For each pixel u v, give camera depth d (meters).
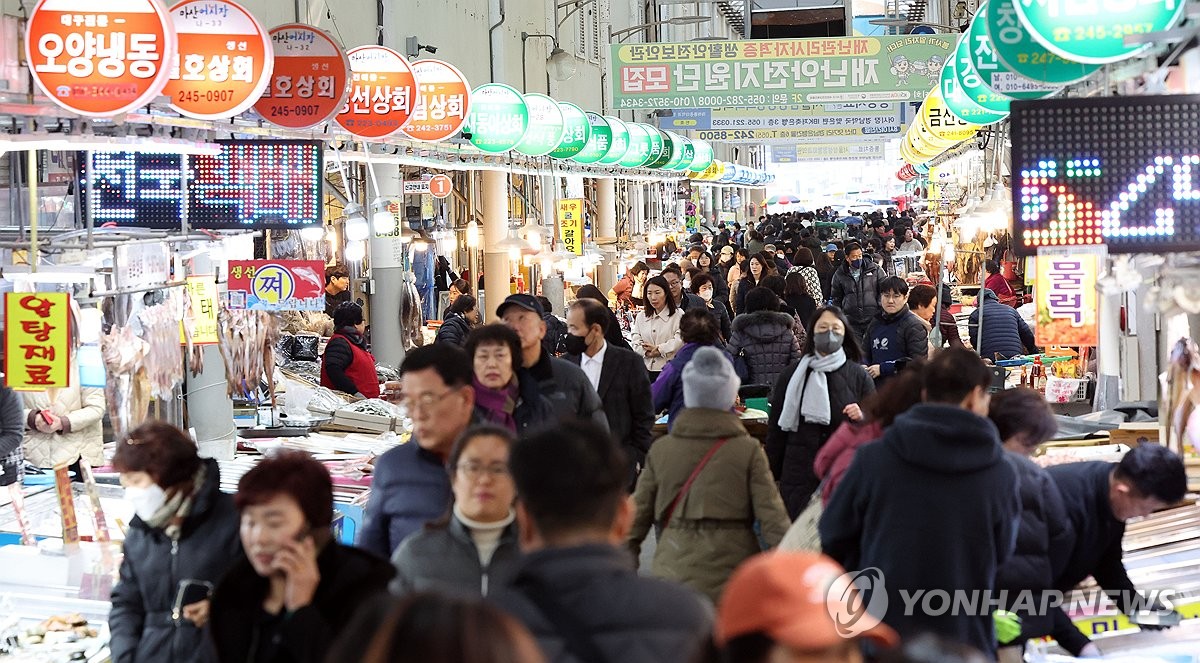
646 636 5.27
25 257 13.41
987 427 7.59
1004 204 18.66
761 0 106.62
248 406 19.77
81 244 13.61
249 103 14.34
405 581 7.02
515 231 27.75
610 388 14.01
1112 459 12.35
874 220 76.06
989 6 12.23
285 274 16.50
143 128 14.59
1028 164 10.73
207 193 16.55
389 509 8.48
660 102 46.00
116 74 11.99
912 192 86.81
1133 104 10.61
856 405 13.62
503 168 27.12
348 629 3.95
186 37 14.27
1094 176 10.67
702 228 76.00
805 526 9.17
